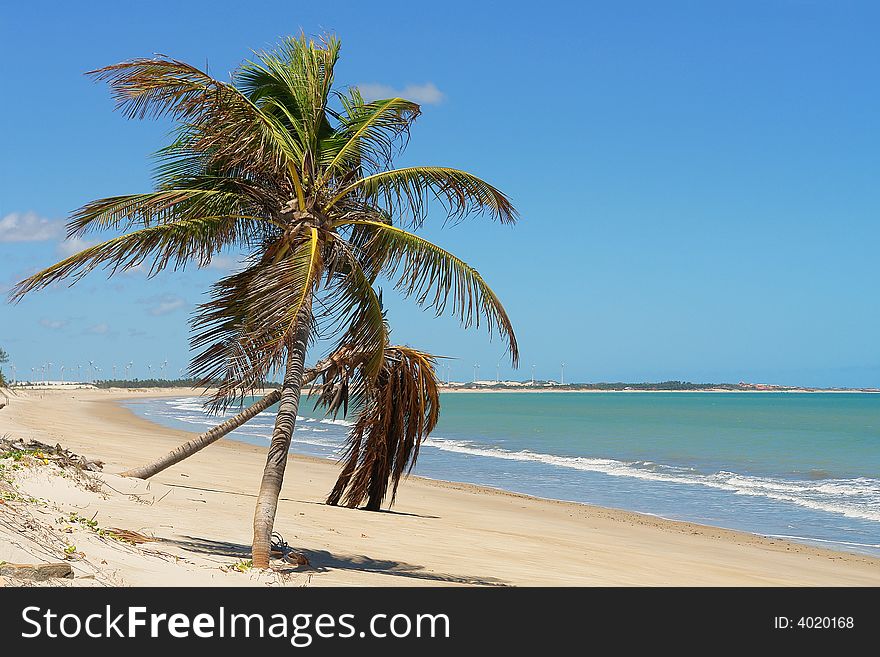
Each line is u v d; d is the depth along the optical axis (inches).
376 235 411.8
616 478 1288.1
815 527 855.7
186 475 894.4
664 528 802.2
